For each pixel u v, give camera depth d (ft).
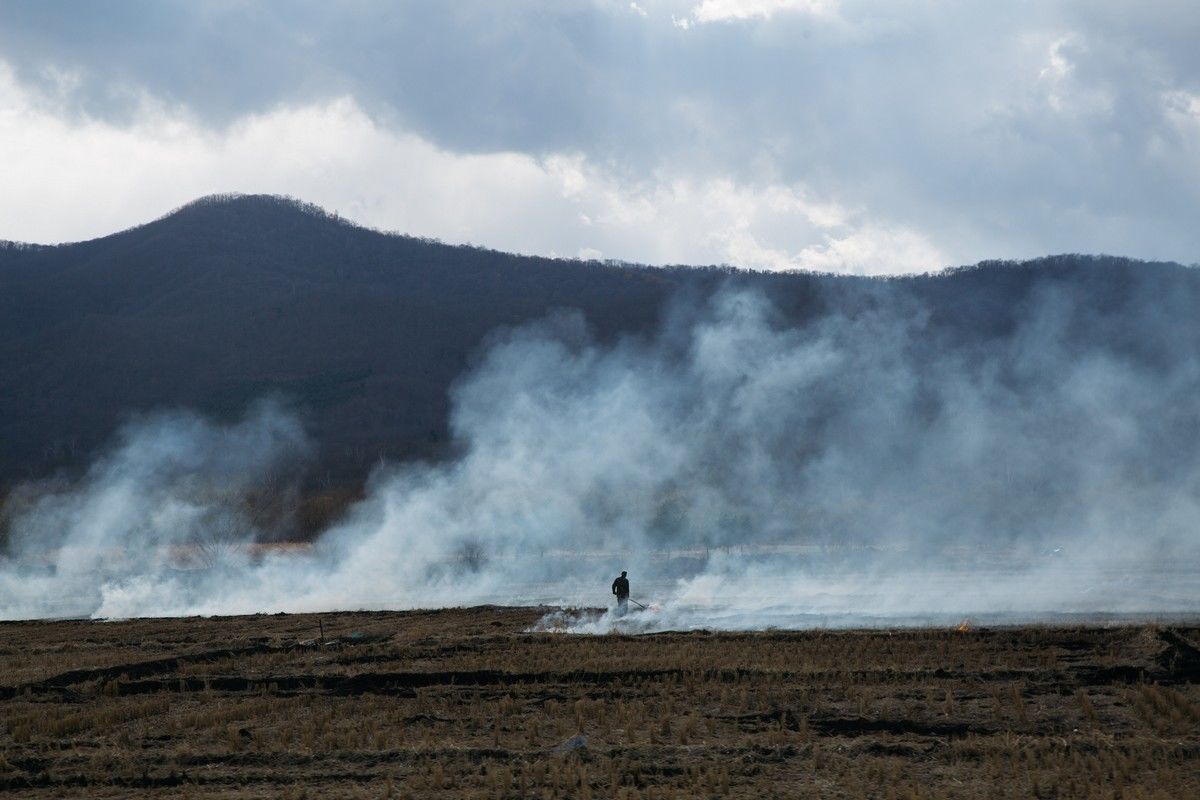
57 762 119.24
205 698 156.87
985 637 189.88
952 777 111.34
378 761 118.42
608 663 170.50
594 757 118.01
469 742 125.08
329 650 202.18
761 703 141.08
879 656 173.88
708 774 109.19
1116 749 119.03
